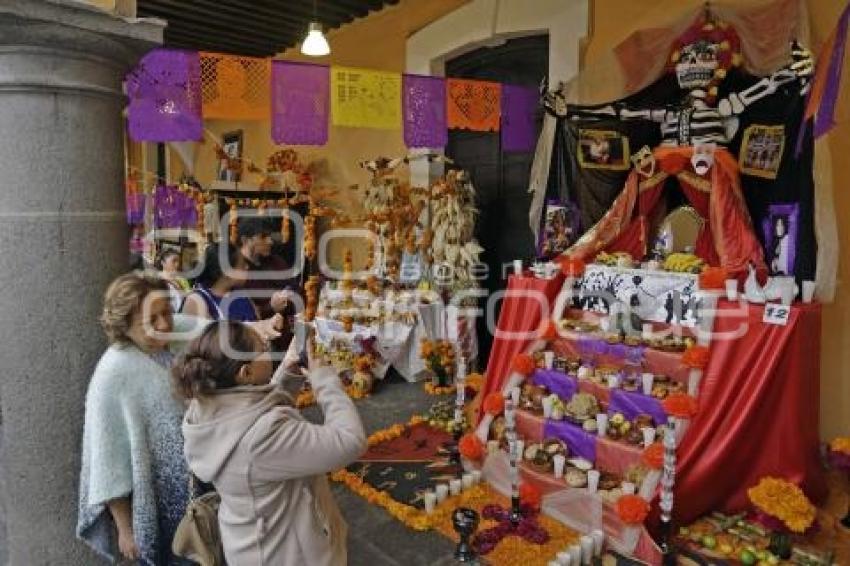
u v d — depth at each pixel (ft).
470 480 10.43
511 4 15.69
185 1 18.21
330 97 10.09
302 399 14.16
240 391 4.91
